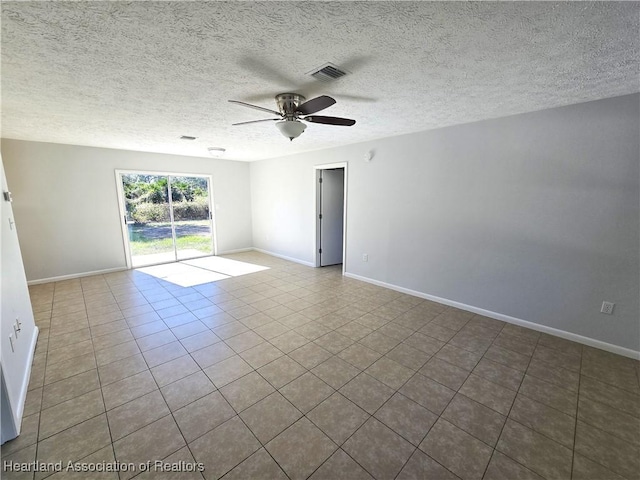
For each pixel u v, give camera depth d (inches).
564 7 46.8
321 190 209.5
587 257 98.9
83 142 165.9
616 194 91.8
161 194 220.1
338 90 85.1
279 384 81.0
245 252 267.6
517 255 114.3
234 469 55.8
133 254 209.5
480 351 98.2
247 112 106.3
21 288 94.7
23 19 49.5
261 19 50.8
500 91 85.6
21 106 98.8
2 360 61.3
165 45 59.7
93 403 73.0
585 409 71.7
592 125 93.9
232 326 117.3
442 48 60.9
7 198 94.9
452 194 130.4
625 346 94.7
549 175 103.7
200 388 79.1
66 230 176.4
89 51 61.7
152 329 114.1
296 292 158.9
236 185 259.6
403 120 118.0
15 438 62.1
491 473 55.3
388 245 161.0
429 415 69.8
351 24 52.4
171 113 107.8
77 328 114.3
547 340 105.3
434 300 144.1
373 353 97.3
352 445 61.3
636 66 68.0
